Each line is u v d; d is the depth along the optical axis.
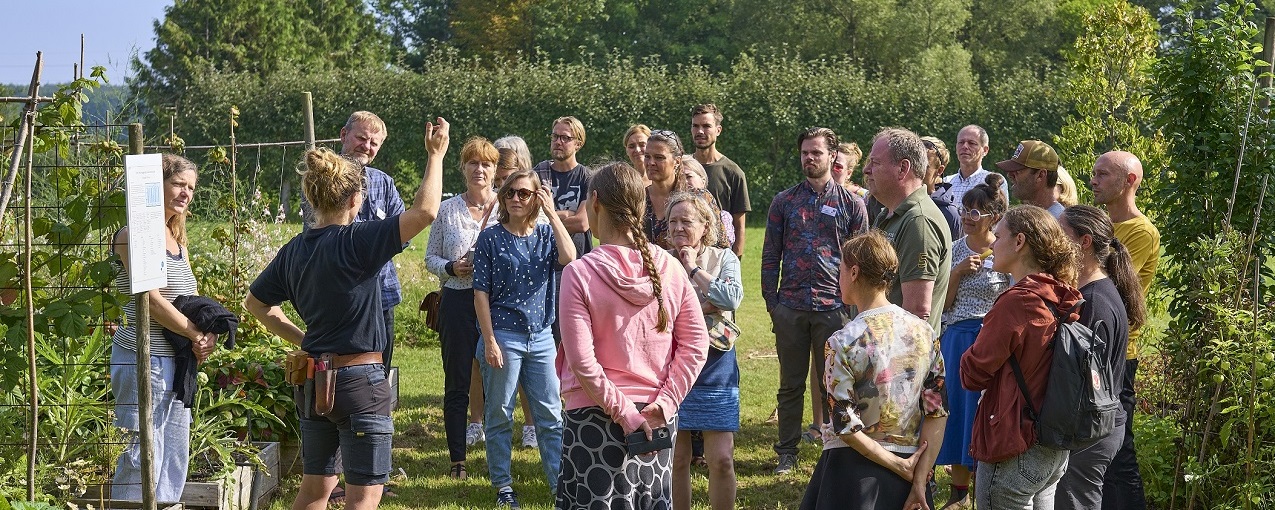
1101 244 3.80
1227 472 4.55
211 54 38.62
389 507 5.30
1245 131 4.77
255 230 8.48
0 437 4.51
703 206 4.53
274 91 27.55
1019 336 3.45
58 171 4.18
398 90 27.78
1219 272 4.54
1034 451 3.50
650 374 3.37
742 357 9.61
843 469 3.44
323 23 44.25
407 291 11.45
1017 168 5.33
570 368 3.31
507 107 27.75
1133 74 7.99
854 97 27.86
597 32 46.12
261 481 5.18
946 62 39.56
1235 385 4.36
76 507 4.05
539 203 5.25
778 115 27.66
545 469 5.34
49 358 4.77
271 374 5.71
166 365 4.40
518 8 46.19
